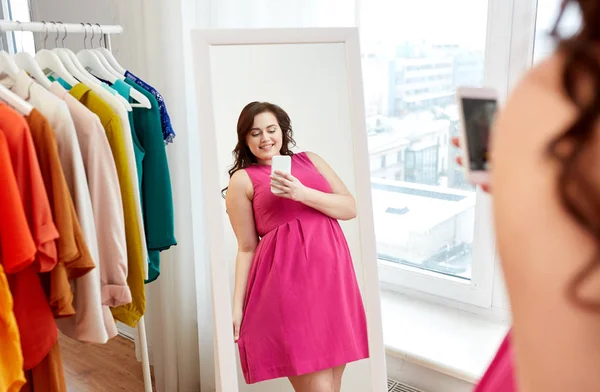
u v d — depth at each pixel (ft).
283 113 4.46
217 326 4.38
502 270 1.34
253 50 4.40
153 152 5.41
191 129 6.59
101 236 4.61
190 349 7.20
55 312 4.22
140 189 5.43
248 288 4.43
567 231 1.15
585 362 1.15
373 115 6.58
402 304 6.55
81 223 4.34
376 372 4.78
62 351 8.34
